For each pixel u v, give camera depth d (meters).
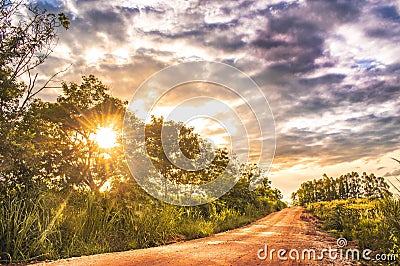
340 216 18.47
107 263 6.50
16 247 7.60
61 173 19.45
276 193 69.81
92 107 23.05
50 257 7.96
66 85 22.95
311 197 128.25
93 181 21.20
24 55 10.91
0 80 10.22
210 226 17.31
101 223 10.95
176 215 15.94
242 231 18.17
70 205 11.00
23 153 10.22
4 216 8.29
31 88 11.13
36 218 8.49
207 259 6.98
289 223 25.64
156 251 8.69
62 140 21.52
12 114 10.36
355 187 117.19
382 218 9.67
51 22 11.27
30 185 10.05
